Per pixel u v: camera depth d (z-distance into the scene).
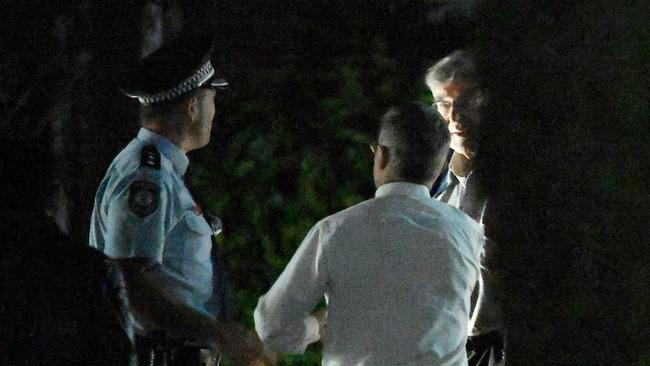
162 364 12.62
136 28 20.11
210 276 13.60
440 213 11.77
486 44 10.04
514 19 9.85
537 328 10.02
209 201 20.44
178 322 12.54
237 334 12.74
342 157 20.92
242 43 24.03
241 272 20.39
